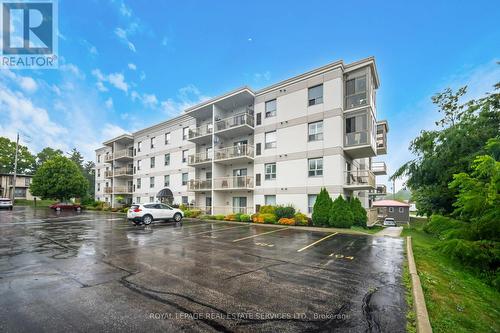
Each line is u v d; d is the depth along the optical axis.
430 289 4.99
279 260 7.46
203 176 26.14
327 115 18.12
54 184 36.66
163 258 7.56
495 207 6.30
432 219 8.43
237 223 18.59
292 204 19.11
